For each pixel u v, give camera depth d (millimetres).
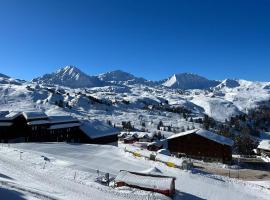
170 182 40938
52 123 95375
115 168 56750
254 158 95500
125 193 37625
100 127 104000
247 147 125688
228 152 85812
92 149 77062
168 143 93625
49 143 82500
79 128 98188
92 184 40594
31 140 89500
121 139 145125
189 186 48438
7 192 28422
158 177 42844
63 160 58812
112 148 81188
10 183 33344
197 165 74188
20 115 90938
